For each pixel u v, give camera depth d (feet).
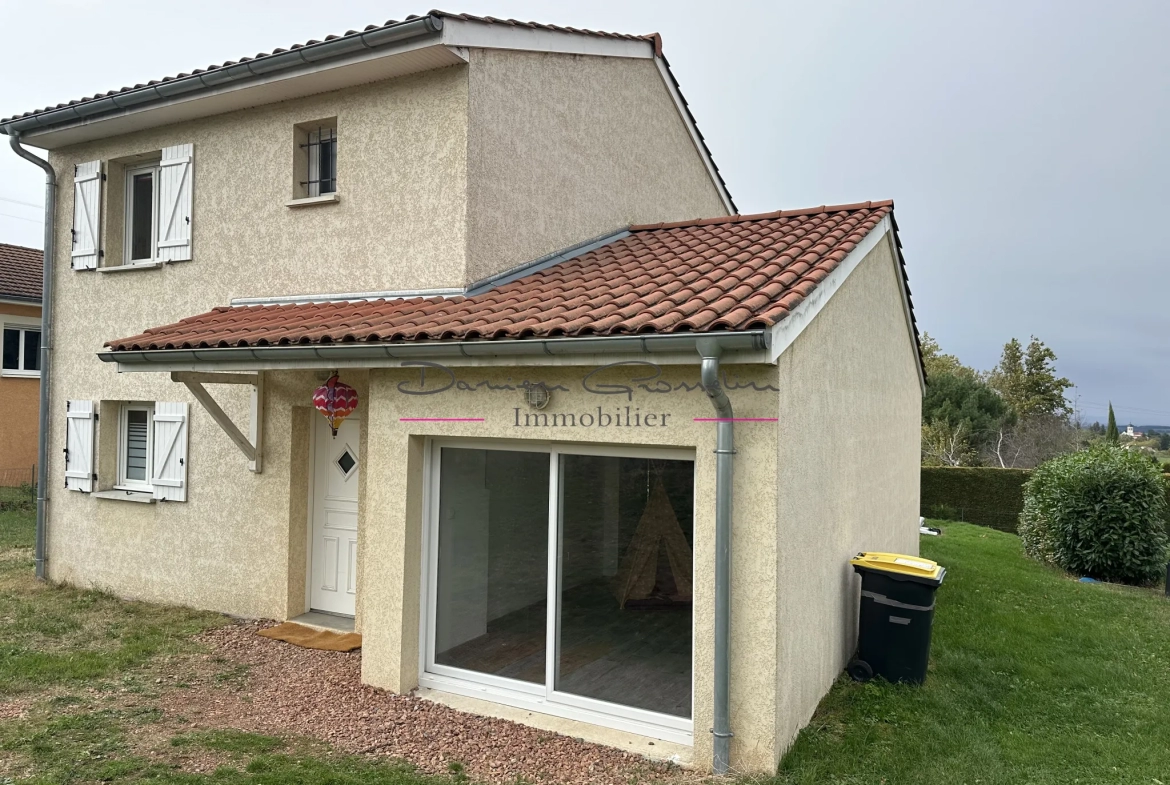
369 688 21.50
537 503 20.11
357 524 27.35
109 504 32.40
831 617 21.88
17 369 60.70
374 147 26.68
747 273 20.34
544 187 28.63
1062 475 45.39
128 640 25.73
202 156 30.78
